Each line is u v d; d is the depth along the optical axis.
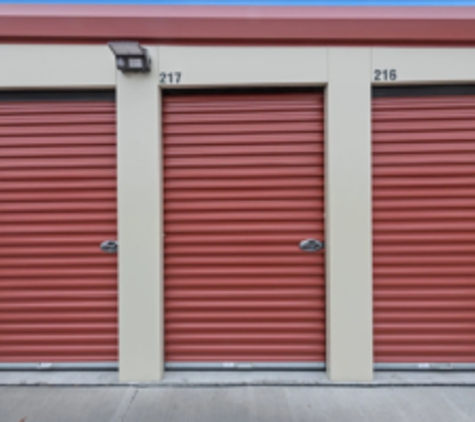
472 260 3.04
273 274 3.09
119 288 2.94
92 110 3.11
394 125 3.06
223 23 2.91
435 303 3.05
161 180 3.03
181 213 3.10
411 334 3.07
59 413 2.53
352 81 2.92
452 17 2.88
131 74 2.93
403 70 2.92
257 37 2.92
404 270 3.05
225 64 2.94
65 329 3.10
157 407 2.59
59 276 3.10
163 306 3.06
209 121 3.09
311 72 2.93
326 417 2.47
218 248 3.10
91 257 3.10
